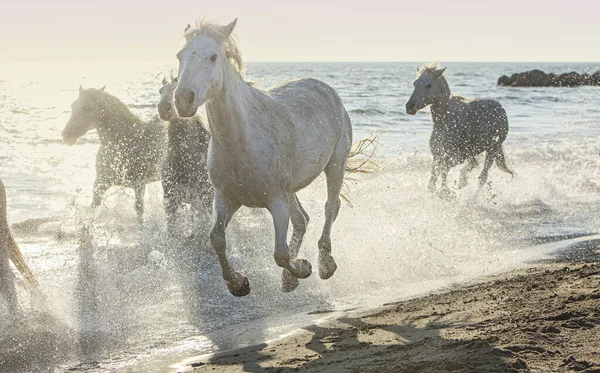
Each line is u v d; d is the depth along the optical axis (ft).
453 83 285.64
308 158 20.56
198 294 22.93
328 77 359.05
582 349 14.10
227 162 18.38
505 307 18.29
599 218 35.65
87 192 43.62
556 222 34.60
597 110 125.80
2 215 19.72
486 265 26.18
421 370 13.70
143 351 17.89
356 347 16.39
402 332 17.31
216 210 19.29
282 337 18.70
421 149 63.72
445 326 17.25
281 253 18.83
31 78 346.13
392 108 117.91
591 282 20.31
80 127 31.78
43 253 27.55
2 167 52.47
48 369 16.67
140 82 267.59
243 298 22.57
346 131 23.58
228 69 17.46
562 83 257.96
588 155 59.72
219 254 19.11
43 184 45.88
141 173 32.81
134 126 32.68
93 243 29.17
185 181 30.30
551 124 96.94
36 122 95.40
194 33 17.07
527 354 13.89
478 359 13.60
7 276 19.33
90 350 17.95
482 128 41.45
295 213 22.41
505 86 260.42
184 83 16.29
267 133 18.62
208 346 18.25
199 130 30.37
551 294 19.21
